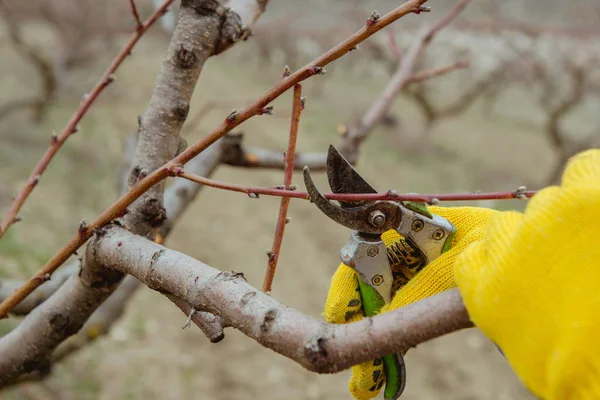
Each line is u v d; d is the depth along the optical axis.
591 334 0.66
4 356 1.31
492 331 0.69
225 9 1.22
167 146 1.23
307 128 17.06
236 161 1.93
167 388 6.60
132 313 7.79
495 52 16.77
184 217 10.79
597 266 0.67
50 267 1.15
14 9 13.40
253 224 11.06
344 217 0.88
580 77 13.05
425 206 0.91
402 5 0.87
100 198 10.42
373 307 0.96
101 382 6.39
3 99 14.17
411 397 7.19
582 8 17.59
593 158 0.73
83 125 13.62
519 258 0.68
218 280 0.82
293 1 23.39
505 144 18.12
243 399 6.83
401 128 17.38
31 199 9.71
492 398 7.41
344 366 0.69
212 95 19.14
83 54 15.02
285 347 0.71
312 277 9.66
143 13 15.53
